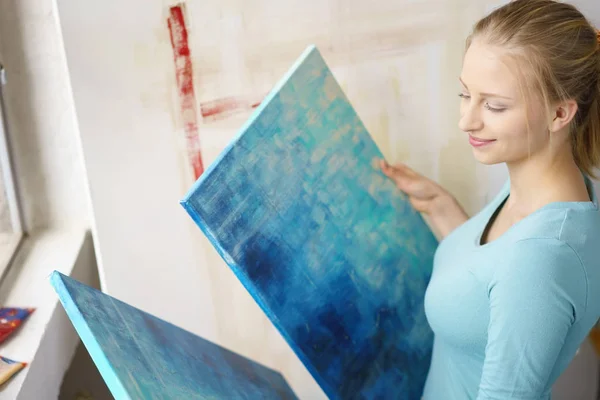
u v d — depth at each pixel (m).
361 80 1.37
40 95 1.39
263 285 1.00
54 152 1.45
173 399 0.84
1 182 1.42
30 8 1.32
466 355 1.04
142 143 1.33
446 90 1.40
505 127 0.91
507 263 0.88
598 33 0.90
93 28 1.24
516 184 0.98
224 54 1.31
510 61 0.87
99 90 1.28
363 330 1.19
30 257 1.45
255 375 1.27
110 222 1.38
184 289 1.47
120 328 0.88
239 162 1.00
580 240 0.86
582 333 0.90
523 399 0.87
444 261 1.10
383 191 1.30
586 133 0.94
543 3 0.89
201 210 0.92
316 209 1.13
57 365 1.32
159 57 1.28
